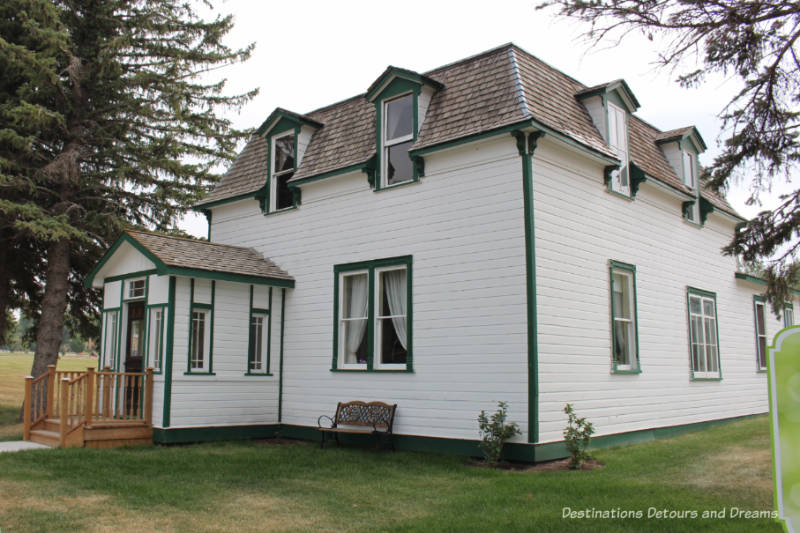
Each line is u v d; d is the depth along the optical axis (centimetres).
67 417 1257
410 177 1334
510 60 1270
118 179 1903
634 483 895
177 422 1308
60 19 1930
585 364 1201
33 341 2292
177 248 1425
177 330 1327
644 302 1411
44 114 1748
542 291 1124
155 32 2041
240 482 956
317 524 736
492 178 1183
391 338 1320
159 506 812
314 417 1420
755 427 1510
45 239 1691
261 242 1609
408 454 1193
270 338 1497
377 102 1401
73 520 744
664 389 1433
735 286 1836
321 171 1462
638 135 1584
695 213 1688
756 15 857
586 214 1262
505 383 1116
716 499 800
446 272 1228
